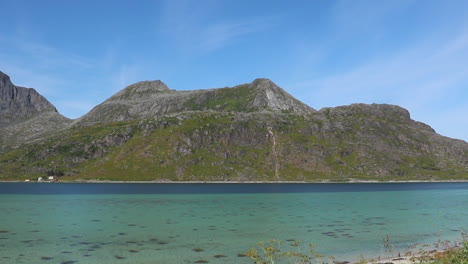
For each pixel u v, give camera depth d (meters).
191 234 57.72
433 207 101.94
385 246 48.25
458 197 143.38
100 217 79.06
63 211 91.12
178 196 154.12
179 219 75.75
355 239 53.38
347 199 135.25
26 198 138.25
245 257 42.47
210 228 63.78
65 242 51.03
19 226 65.31
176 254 44.06
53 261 40.78
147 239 53.47
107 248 47.41
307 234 57.72
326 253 44.41
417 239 53.34
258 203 117.38
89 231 60.34
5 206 104.19
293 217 79.19
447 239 52.91
